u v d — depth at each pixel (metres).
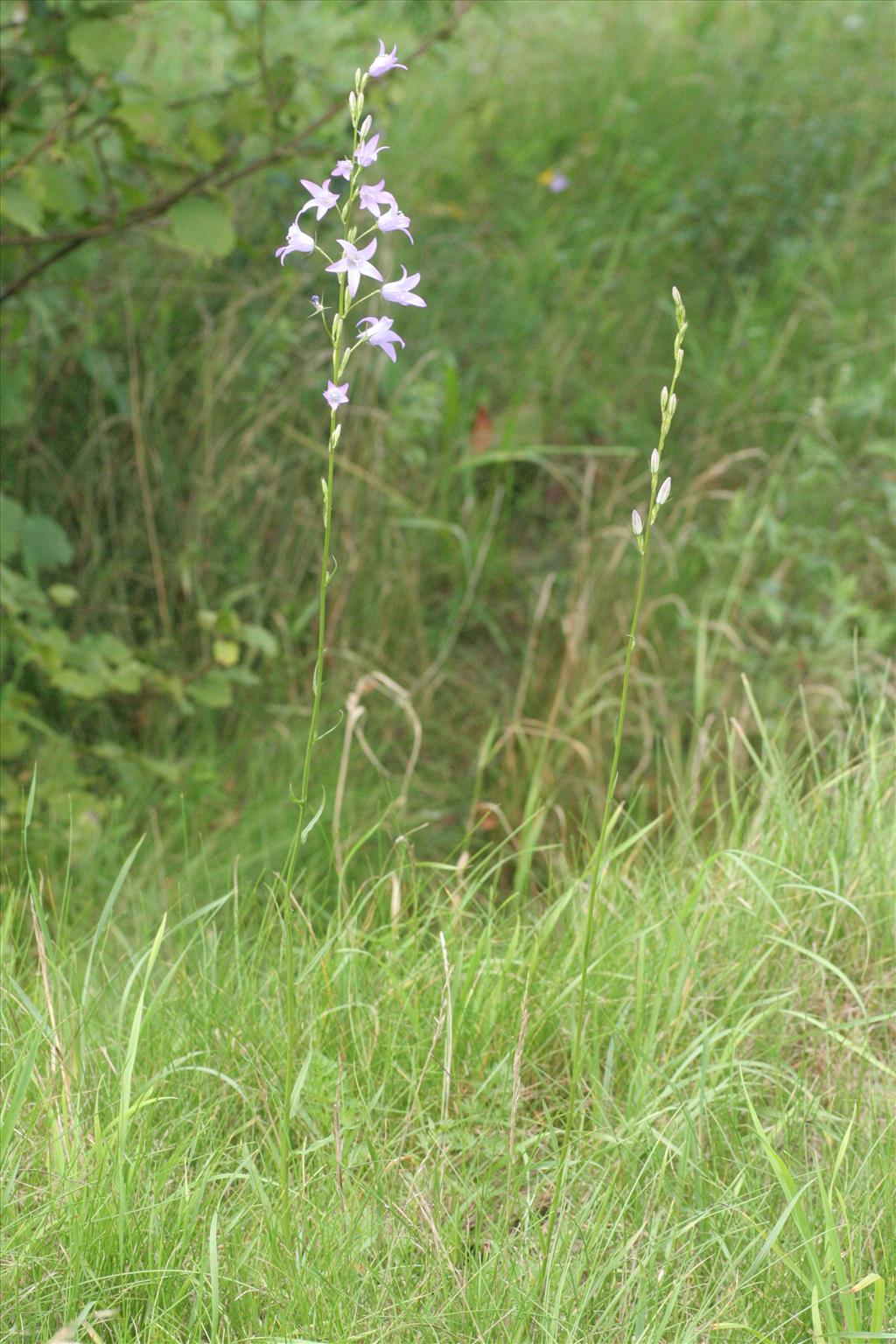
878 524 4.69
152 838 3.70
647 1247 2.05
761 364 5.31
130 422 4.51
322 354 4.64
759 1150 2.27
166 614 4.22
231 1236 2.04
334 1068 2.38
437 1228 2.09
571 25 7.44
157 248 4.82
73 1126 2.13
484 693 4.44
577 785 3.87
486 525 4.82
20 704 3.62
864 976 2.75
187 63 5.38
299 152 3.70
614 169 6.26
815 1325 1.79
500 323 5.42
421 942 2.83
